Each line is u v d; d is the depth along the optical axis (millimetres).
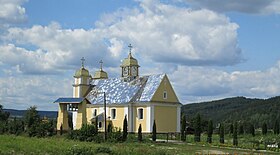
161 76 85938
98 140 65312
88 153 41156
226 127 107000
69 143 51375
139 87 88000
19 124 84562
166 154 43375
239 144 64500
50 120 91125
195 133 72000
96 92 95500
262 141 68500
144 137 76125
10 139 52531
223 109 194750
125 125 69688
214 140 73250
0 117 112875
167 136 73125
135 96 86438
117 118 87688
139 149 45062
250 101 191250
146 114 83062
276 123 91938
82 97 95438
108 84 95812
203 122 105625
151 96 83062
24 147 42438
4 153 37875
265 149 59312
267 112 149500
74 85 98062
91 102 93250
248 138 80125
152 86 85500
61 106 91438
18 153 38844
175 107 86375
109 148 43719
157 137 77812
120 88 91875
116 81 95062
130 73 96625
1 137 56562
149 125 82000
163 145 61156
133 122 85312
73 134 68875
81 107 90750
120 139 66500
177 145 62125
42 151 40750
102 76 106438
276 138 75250
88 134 66812
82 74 96938
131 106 85875
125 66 97000
